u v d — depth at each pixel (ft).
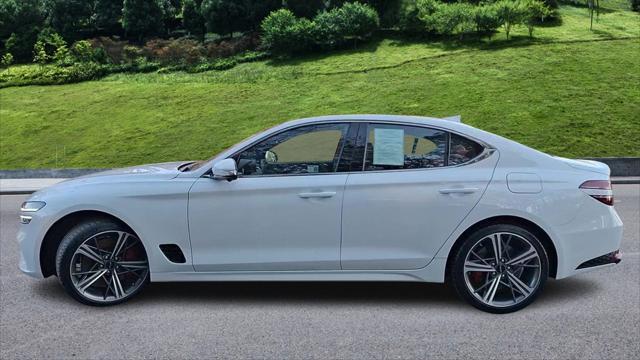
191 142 68.90
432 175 14.85
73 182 16.05
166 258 15.25
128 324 14.34
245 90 87.86
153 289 17.37
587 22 107.04
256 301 16.16
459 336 13.37
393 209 14.75
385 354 12.39
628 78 72.95
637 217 29.50
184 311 15.31
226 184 15.06
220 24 118.93
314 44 103.96
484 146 15.19
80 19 132.57
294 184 14.92
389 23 108.58
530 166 15.01
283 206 14.89
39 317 14.92
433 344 12.91
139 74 105.40
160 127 75.15
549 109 66.03
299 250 14.98
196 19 125.39
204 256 15.15
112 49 115.14
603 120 61.77
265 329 13.94
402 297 16.43
